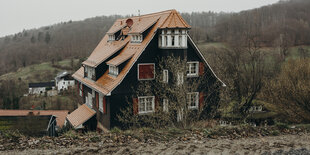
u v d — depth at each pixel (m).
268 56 46.72
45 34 139.50
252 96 32.22
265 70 40.19
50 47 118.69
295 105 27.72
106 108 23.55
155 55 23.70
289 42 62.59
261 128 16.00
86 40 117.81
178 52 22.94
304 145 13.16
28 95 64.19
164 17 23.98
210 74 25.38
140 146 12.15
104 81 25.28
